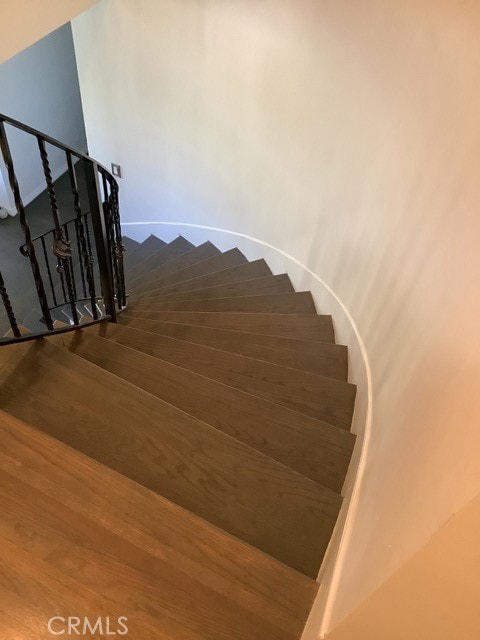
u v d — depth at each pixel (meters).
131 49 3.54
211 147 3.73
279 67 2.93
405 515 1.00
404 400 1.60
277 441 1.98
